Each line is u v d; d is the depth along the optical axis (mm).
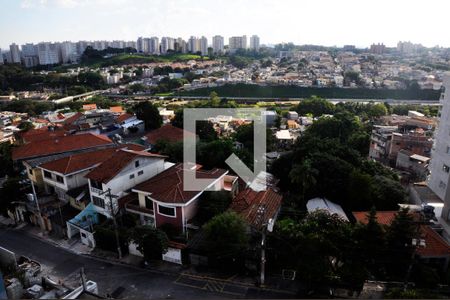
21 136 70562
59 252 36312
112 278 31328
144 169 42219
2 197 44625
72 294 22234
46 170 44312
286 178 48656
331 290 27797
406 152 62969
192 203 36656
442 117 42594
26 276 30344
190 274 31469
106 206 38219
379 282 28484
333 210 39906
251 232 33312
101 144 56562
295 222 35281
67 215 40875
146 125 79750
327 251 28297
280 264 31047
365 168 48438
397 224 29203
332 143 51562
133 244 34469
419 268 28891
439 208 40000
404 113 117812
